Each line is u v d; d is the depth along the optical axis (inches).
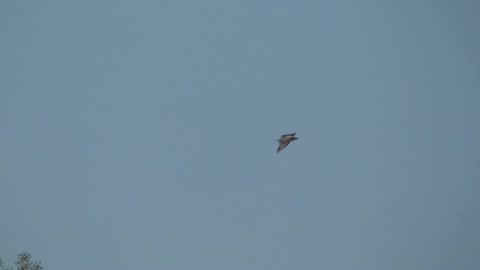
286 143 3149.6
